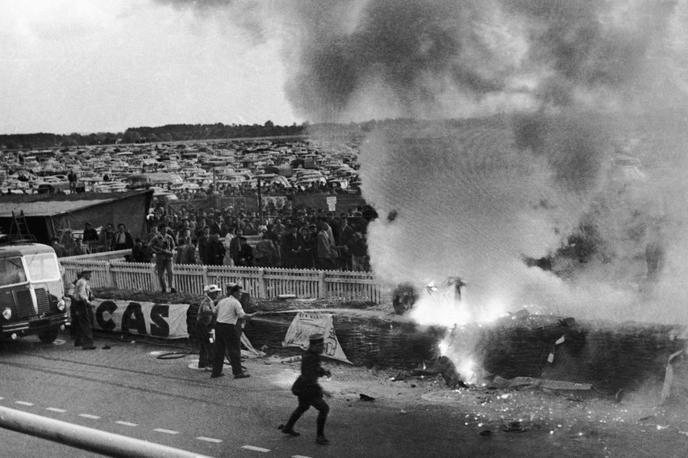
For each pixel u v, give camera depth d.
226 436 10.68
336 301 17.69
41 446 10.38
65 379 14.88
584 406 11.49
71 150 79.88
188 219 30.20
